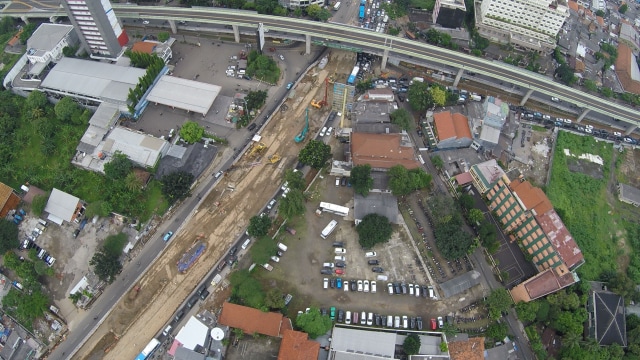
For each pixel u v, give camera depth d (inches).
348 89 7598.4
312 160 6811.0
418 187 6978.4
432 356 5565.9
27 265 6176.2
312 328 5570.9
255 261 6102.4
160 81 7800.2
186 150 7185.0
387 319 5935.0
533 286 6058.1
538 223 6200.8
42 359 5738.2
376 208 6707.7
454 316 6072.8
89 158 7042.3
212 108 7755.9
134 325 5915.4
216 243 6496.1
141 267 6304.1
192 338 5625.0
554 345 6048.2
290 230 6535.4
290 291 6122.1
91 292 6087.6
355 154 7106.3
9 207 6658.5
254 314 5708.7
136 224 6589.6
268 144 7436.0
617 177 7864.2
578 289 6368.1
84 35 7746.1
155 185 6884.8
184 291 6136.8
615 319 6072.8
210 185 6978.4
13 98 7544.3
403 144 7263.8
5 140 7135.8
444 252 6254.9
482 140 7514.8
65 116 7253.9
